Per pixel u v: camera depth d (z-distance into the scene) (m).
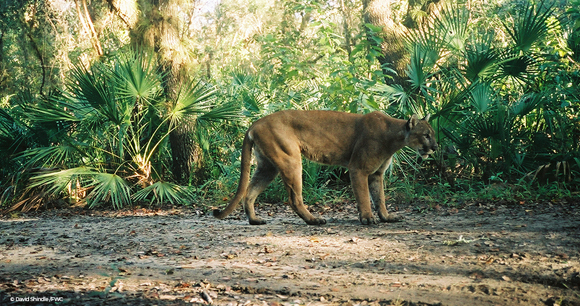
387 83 11.64
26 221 8.26
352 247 5.53
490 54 9.73
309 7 11.41
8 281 4.36
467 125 9.45
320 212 8.29
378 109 10.15
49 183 9.24
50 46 15.82
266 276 4.46
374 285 4.10
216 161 11.20
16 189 9.84
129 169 9.95
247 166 6.88
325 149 6.97
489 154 9.55
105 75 9.41
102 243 6.18
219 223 7.40
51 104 9.43
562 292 3.76
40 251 5.79
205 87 10.27
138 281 4.35
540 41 10.12
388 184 9.45
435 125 9.37
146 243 6.08
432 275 4.36
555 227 6.01
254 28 21.81
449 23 10.40
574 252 4.86
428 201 8.70
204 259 5.22
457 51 10.38
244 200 7.18
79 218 8.45
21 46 15.99
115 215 8.65
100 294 3.92
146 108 9.95
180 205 9.41
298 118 6.94
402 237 5.92
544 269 4.31
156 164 10.35
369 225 6.76
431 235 5.94
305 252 5.38
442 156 9.57
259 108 10.94
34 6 15.44
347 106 10.38
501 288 3.85
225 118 9.80
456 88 9.89
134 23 10.40
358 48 10.62
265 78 12.88
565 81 10.02
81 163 10.04
